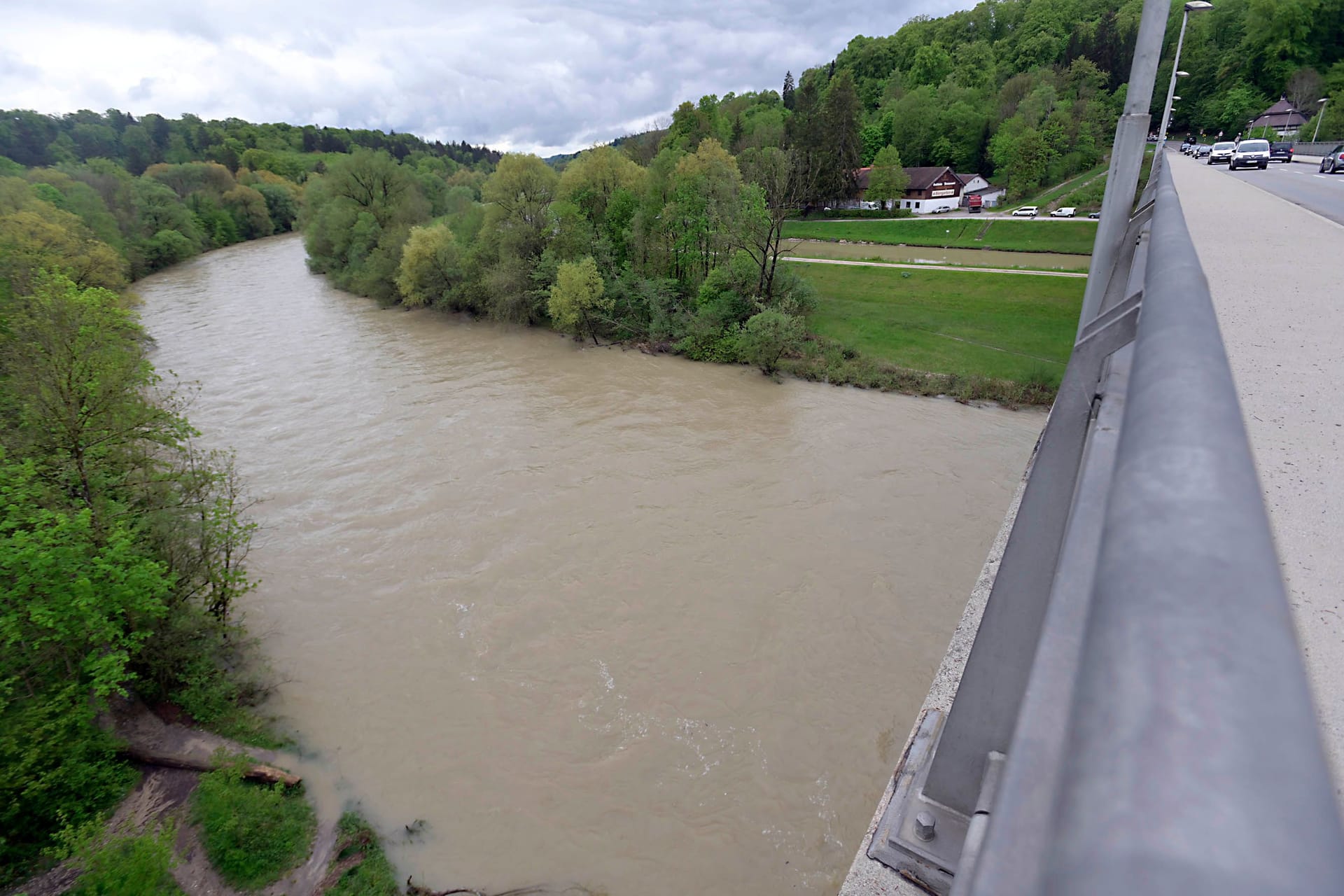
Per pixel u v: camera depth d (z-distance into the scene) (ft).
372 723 41.29
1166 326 4.77
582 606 51.01
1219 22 294.46
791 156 125.08
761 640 47.65
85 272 111.75
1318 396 9.34
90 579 33.60
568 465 71.61
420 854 34.27
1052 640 4.81
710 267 127.75
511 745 40.14
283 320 136.56
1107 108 289.12
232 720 39.83
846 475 68.85
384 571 54.70
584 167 135.64
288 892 31.76
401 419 83.97
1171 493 2.76
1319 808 1.24
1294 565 6.06
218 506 44.55
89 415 41.34
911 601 51.24
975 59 374.22
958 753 9.04
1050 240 174.70
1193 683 1.74
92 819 32.19
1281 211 32.19
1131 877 1.16
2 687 32.22
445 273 135.95
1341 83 208.44
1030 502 8.82
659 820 36.22
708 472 69.97
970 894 3.51
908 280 142.31
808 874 33.86
